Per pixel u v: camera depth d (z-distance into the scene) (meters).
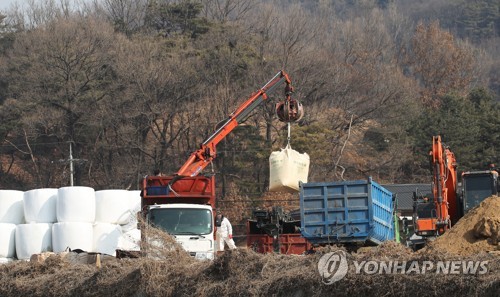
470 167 66.69
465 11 147.38
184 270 18.12
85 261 23.09
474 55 106.81
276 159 25.41
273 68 73.44
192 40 81.25
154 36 83.69
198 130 69.69
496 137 69.19
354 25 98.25
